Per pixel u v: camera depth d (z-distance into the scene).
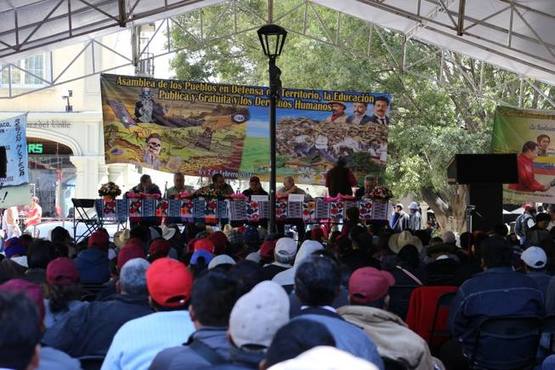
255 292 2.90
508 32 12.87
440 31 14.06
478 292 5.04
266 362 2.45
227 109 15.48
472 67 20.48
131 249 6.41
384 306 4.45
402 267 6.85
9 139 14.23
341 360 1.95
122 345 3.72
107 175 26.62
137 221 12.41
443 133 19.69
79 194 26.58
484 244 5.19
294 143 15.59
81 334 4.19
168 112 15.32
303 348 2.38
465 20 13.28
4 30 13.45
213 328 3.21
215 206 12.53
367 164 15.62
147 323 3.77
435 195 22.58
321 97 15.62
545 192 15.01
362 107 15.66
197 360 3.07
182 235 11.63
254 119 15.52
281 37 9.98
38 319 2.52
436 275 6.51
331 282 3.71
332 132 15.62
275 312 2.85
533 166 15.04
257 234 10.20
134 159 15.23
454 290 5.87
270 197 10.14
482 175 12.83
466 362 5.45
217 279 3.24
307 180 15.62
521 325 5.02
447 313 5.83
